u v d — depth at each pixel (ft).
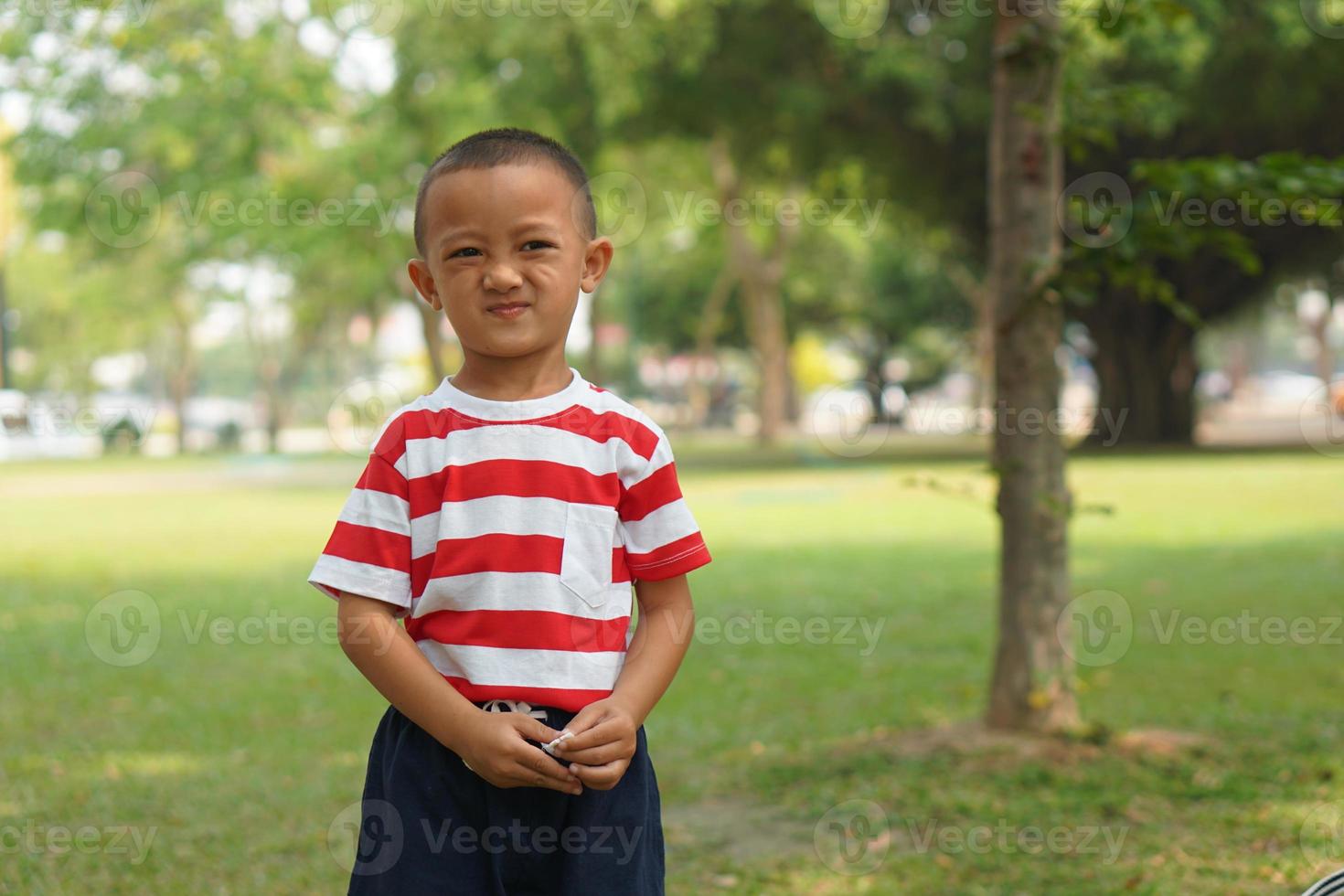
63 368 167.63
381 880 6.05
